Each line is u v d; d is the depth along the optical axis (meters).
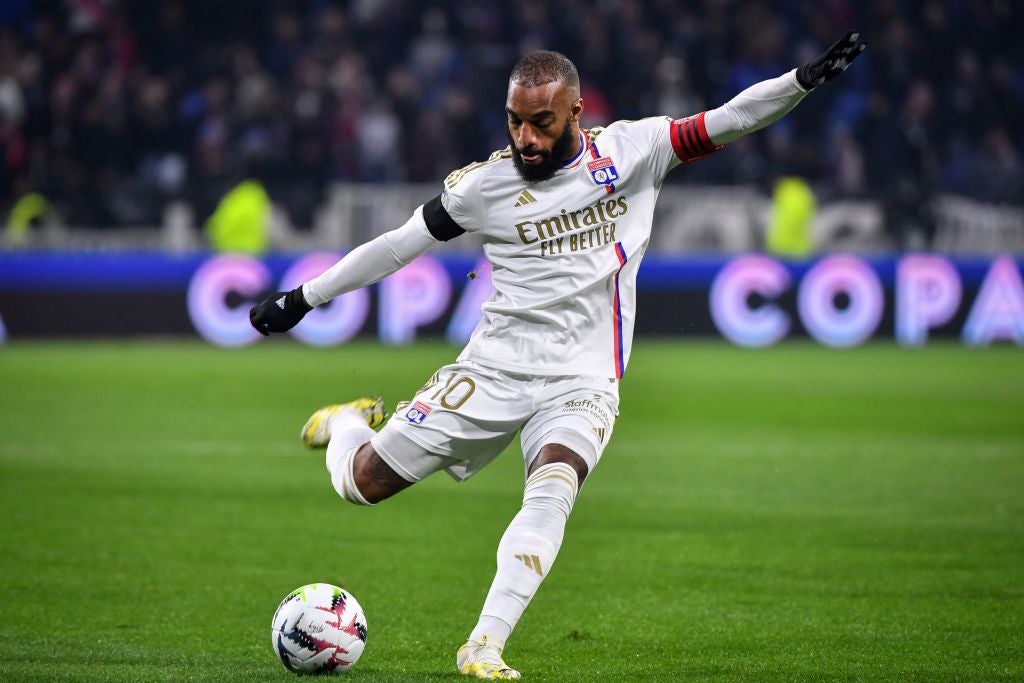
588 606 19.69
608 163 15.62
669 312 70.31
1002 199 78.00
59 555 22.89
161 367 54.72
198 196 70.38
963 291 72.19
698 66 81.88
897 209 75.06
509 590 14.81
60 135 72.38
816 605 19.64
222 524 25.91
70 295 65.00
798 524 26.06
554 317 15.74
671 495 29.41
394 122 75.81
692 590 20.70
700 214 71.31
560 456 15.25
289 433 38.03
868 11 85.31
